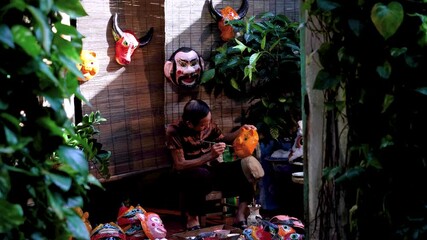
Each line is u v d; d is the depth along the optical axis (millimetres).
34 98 2137
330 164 3201
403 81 2859
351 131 3027
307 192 3324
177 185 5688
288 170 6133
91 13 5371
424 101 2859
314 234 3307
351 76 2959
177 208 6461
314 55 3168
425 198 2920
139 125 5738
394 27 2705
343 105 3049
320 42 3145
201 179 5562
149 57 5758
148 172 5820
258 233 4629
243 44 5949
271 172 6332
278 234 4609
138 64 5691
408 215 2920
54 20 2211
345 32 2898
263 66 6027
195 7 5840
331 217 3232
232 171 5816
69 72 2201
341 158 3154
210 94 5996
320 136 3232
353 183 2975
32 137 2104
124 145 5652
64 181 2117
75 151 2156
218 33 5996
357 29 2822
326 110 3186
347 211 3186
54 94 2131
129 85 5648
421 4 2820
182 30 5789
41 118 2107
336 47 2957
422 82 2848
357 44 2885
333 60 2957
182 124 5613
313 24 3121
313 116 3232
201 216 5902
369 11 2838
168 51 5746
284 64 6027
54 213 2172
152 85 5797
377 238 3029
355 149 3008
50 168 2174
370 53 2883
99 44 5441
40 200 2174
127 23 5586
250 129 5668
